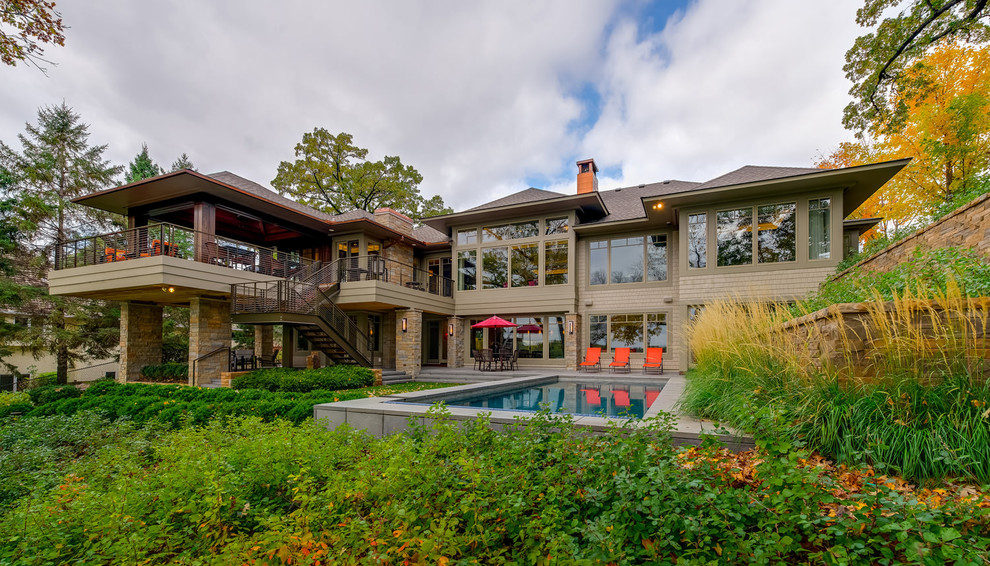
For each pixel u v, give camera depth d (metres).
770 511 1.95
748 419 2.46
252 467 3.33
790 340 4.05
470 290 16.83
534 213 15.88
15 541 2.48
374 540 2.04
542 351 15.77
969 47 11.52
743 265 11.68
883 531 1.77
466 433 3.49
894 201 14.08
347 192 24.75
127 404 7.76
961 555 1.51
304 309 12.30
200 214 11.81
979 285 3.50
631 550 1.95
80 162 17.83
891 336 3.12
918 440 2.69
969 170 11.59
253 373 10.97
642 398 8.41
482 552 2.14
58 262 12.45
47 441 6.00
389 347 16.91
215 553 2.45
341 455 3.62
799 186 11.02
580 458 2.67
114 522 2.46
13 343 15.22
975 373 2.91
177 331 19.84
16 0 5.49
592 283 15.45
